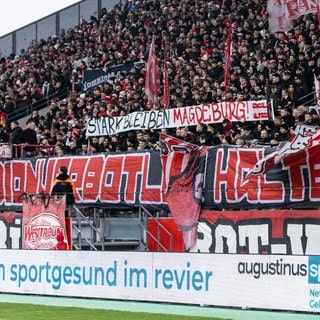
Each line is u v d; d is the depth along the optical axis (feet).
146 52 163.12
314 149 86.63
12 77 199.52
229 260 83.41
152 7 185.26
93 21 201.46
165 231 99.96
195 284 85.97
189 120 110.83
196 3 166.20
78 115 148.66
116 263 92.38
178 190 97.09
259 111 105.40
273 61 124.57
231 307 83.15
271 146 94.63
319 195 86.53
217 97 120.78
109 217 111.24
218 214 93.81
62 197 106.32
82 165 107.86
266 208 91.09
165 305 86.94
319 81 100.07
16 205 114.83
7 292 102.94
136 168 102.37
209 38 148.77
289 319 73.92
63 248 105.70
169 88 134.62
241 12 152.05
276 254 80.12
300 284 78.33
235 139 104.17
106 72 165.89
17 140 134.51
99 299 93.66
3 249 103.76
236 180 92.73
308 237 86.07
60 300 93.86
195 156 96.17
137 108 132.98
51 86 179.73
